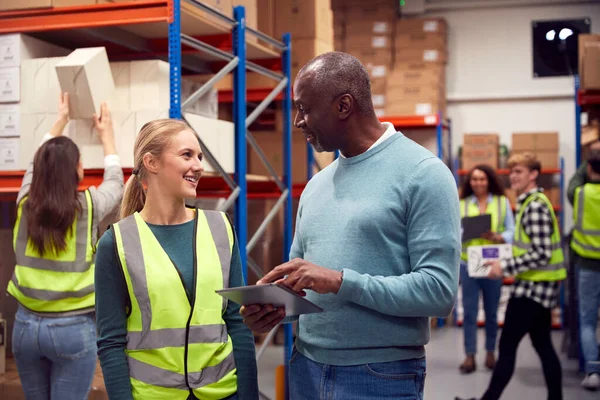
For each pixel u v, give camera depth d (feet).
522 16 27.30
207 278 5.93
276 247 19.83
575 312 19.03
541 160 25.16
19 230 8.69
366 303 5.28
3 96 10.93
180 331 5.78
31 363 8.66
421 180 5.40
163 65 10.49
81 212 8.56
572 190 16.40
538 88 27.22
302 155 16.71
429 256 5.30
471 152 25.38
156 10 10.12
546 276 12.25
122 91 10.53
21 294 8.50
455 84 27.89
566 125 27.04
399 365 5.56
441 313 5.37
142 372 5.74
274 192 15.16
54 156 8.42
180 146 5.96
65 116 10.19
